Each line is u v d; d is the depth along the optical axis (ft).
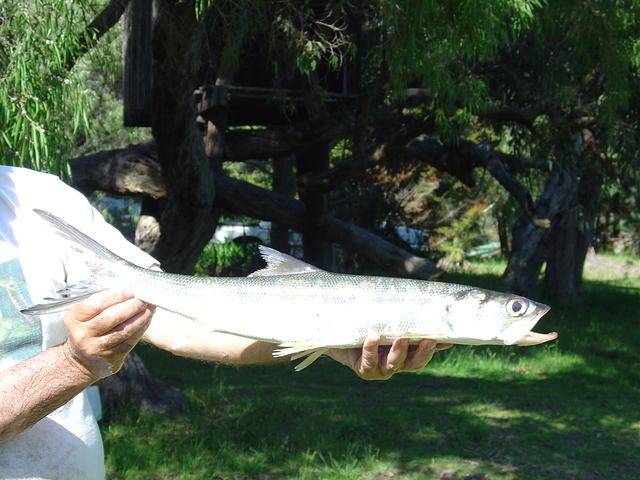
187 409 26.11
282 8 26.73
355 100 36.94
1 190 6.25
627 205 69.15
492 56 26.40
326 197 35.63
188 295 6.01
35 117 14.49
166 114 27.27
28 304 6.05
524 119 32.37
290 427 25.25
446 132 28.89
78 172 36.60
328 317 6.23
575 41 28.94
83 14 16.74
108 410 25.17
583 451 24.38
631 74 30.63
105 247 6.01
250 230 75.61
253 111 40.11
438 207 85.76
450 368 36.65
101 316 5.13
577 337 46.96
